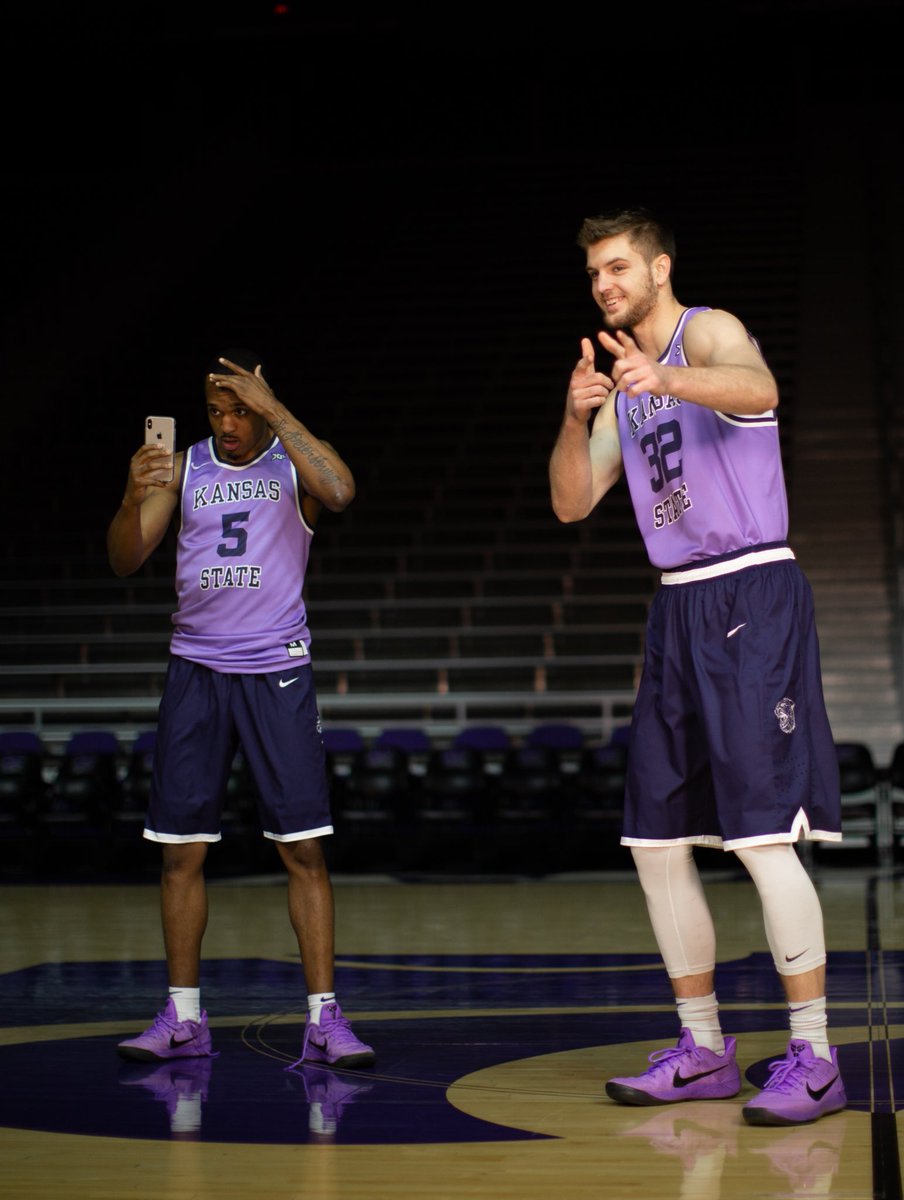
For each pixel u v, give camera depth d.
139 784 11.56
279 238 22.75
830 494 15.38
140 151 24.61
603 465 3.80
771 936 3.35
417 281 21.06
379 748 11.66
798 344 18.33
